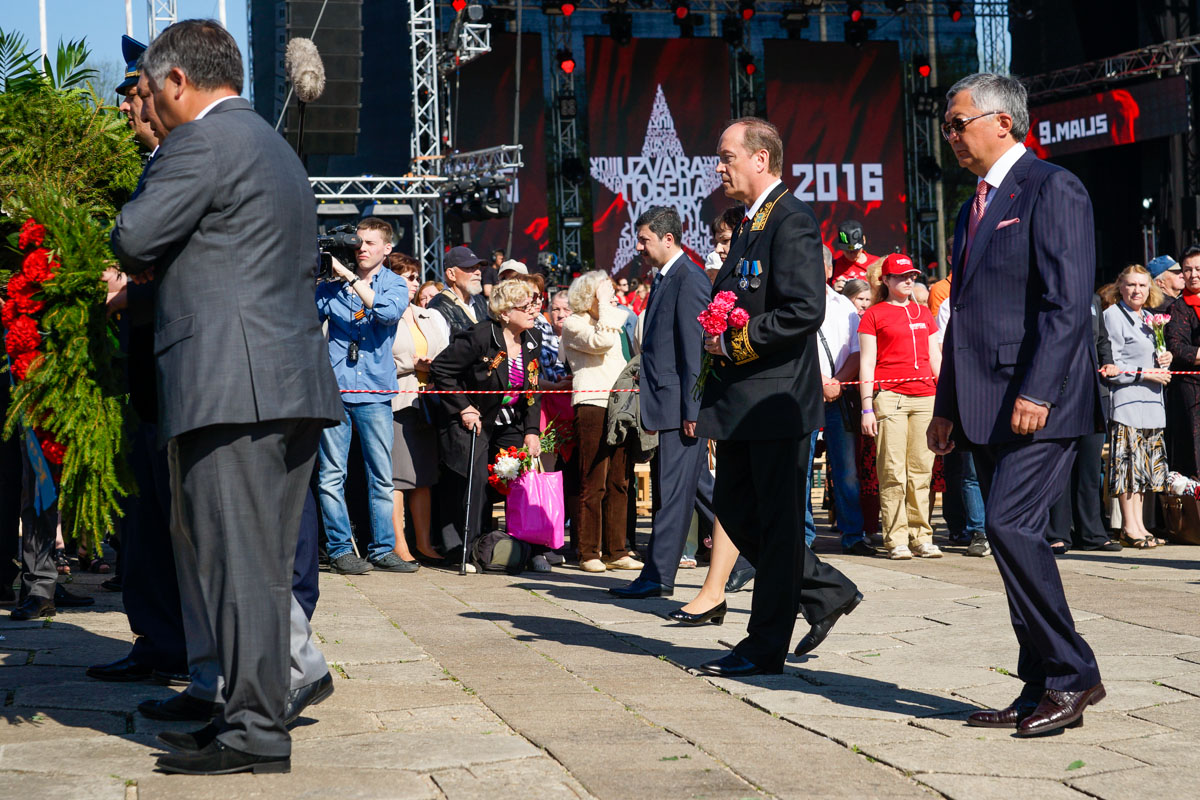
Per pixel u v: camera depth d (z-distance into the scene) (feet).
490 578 21.25
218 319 9.43
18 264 11.61
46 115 14.01
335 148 48.08
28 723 10.85
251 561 9.54
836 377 23.91
